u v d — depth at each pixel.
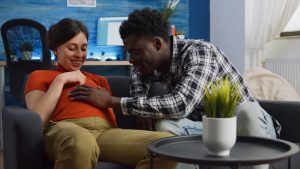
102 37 4.62
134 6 4.83
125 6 4.81
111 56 4.75
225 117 1.17
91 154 1.51
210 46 1.82
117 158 1.66
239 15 4.52
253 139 1.35
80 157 1.49
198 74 1.69
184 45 1.83
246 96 1.89
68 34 1.93
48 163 1.69
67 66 1.95
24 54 3.90
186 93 1.65
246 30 4.70
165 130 1.70
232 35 4.62
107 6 4.77
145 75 1.92
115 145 1.66
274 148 1.27
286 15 4.38
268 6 4.50
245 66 4.69
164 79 1.91
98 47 4.74
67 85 1.88
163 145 1.30
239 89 1.85
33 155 1.64
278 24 4.44
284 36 4.58
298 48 4.42
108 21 4.64
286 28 4.62
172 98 1.65
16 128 1.62
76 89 1.81
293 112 2.05
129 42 1.69
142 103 1.66
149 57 1.70
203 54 1.77
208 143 1.16
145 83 2.02
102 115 1.82
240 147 1.29
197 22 5.05
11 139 1.70
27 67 3.85
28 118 1.63
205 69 1.71
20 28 3.87
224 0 4.74
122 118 2.09
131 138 1.65
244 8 4.46
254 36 4.62
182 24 4.96
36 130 1.64
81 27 1.98
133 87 2.05
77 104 1.80
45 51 3.86
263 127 1.64
